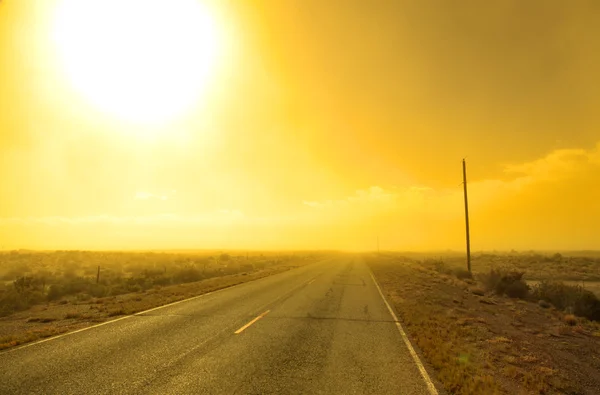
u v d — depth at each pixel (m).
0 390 5.36
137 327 10.19
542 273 45.69
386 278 29.53
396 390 5.84
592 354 10.24
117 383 5.73
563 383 7.19
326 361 7.30
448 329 11.20
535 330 12.78
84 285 19.88
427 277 31.55
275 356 7.51
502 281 23.67
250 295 17.88
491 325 12.68
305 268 42.31
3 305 13.67
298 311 13.33
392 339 9.41
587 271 47.88
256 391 5.55
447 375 6.60
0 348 7.77
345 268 42.78
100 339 8.71
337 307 14.55
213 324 10.69
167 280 24.83
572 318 15.14
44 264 45.31
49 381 5.78
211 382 5.88
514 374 7.27
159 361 6.97
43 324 10.75
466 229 33.22
